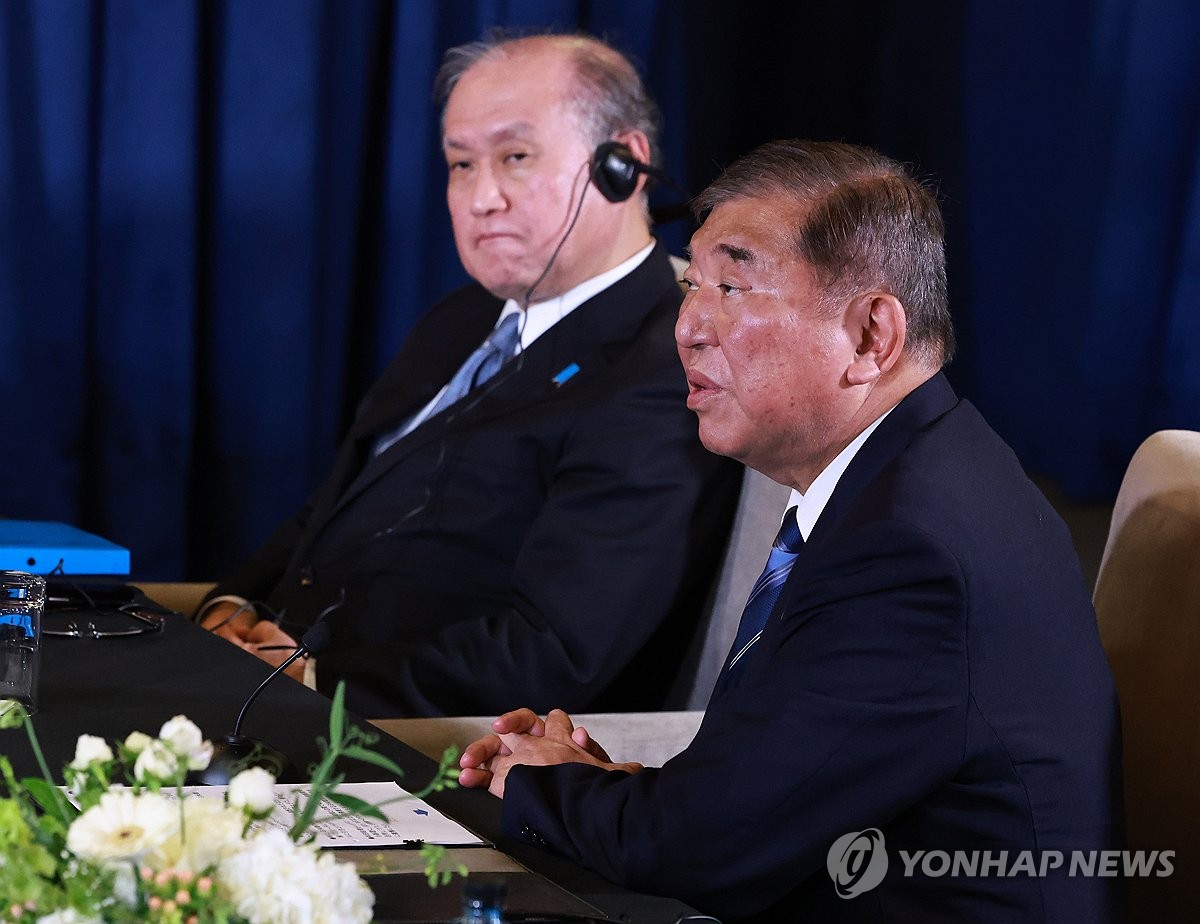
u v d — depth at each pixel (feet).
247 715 10.29
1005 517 9.02
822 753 8.38
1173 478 11.35
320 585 16.71
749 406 9.91
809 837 8.39
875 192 9.71
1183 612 10.85
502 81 16.78
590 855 8.51
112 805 4.90
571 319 16.80
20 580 10.15
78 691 10.73
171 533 22.90
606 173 16.40
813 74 26.12
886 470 9.16
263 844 4.95
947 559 8.44
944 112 25.71
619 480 15.14
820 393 9.78
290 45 22.50
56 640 12.34
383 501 16.76
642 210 17.42
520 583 15.05
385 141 23.53
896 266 9.67
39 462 22.36
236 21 22.31
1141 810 10.77
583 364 16.47
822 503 10.14
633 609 14.74
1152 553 11.19
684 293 17.15
